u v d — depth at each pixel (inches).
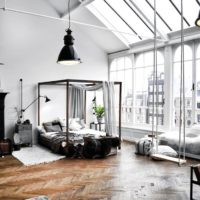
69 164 215.0
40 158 233.5
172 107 287.0
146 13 267.1
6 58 289.9
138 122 331.3
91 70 355.6
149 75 316.5
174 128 284.2
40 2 309.3
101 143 238.1
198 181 126.6
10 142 255.3
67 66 335.0
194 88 265.1
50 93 322.7
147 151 243.4
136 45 326.0
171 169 197.8
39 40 311.7
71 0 287.0
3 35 287.0
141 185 161.9
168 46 287.6
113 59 369.1
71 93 333.1
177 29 275.0
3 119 271.7
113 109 262.7
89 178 176.6
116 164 214.2
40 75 313.9
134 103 336.2
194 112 265.4
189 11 253.9
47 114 320.8
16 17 294.2
